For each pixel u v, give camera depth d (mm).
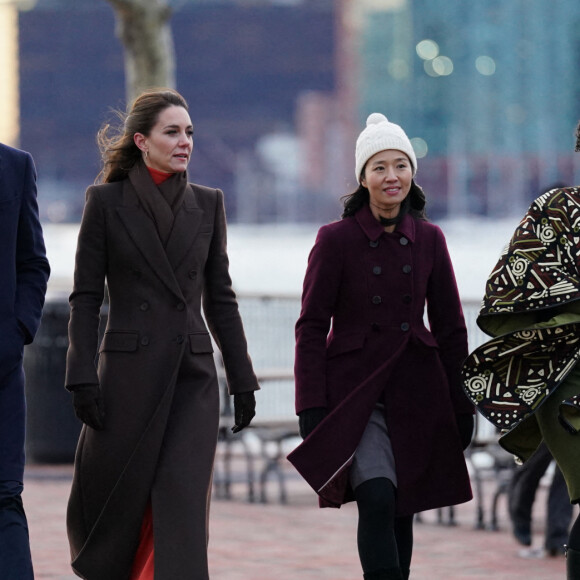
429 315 10445
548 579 12922
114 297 9867
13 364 9016
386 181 10125
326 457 9836
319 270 10133
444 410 10070
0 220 9078
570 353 8805
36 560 13656
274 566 13531
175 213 9867
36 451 23109
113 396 9672
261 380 18609
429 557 14359
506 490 16484
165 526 9320
